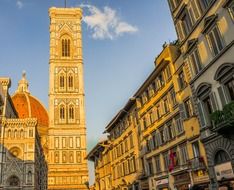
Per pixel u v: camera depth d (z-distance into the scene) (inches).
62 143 4458.7
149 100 1868.8
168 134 1604.3
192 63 1301.7
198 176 1259.2
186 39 1348.4
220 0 1083.9
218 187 1098.1
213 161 1127.6
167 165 1610.5
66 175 4259.4
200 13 1230.3
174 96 1536.7
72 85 4862.2
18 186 2979.8
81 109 4722.0
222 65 1053.8
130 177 2166.6
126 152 2278.5
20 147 3139.8
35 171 3144.7
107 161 2802.7
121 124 2450.8
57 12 5319.9
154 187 1760.6
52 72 4881.9
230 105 919.7
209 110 1182.9
